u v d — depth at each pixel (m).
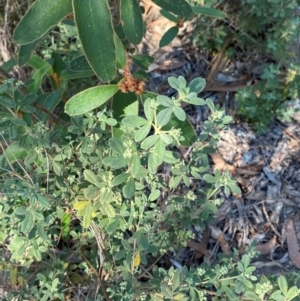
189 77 0.81
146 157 0.42
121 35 0.51
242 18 0.73
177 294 0.41
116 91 0.45
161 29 0.84
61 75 0.59
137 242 0.44
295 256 0.65
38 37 0.41
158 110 0.46
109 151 0.45
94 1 0.37
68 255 0.54
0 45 0.68
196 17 0.74
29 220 0.40
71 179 0.46
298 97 0.75
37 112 0.56
